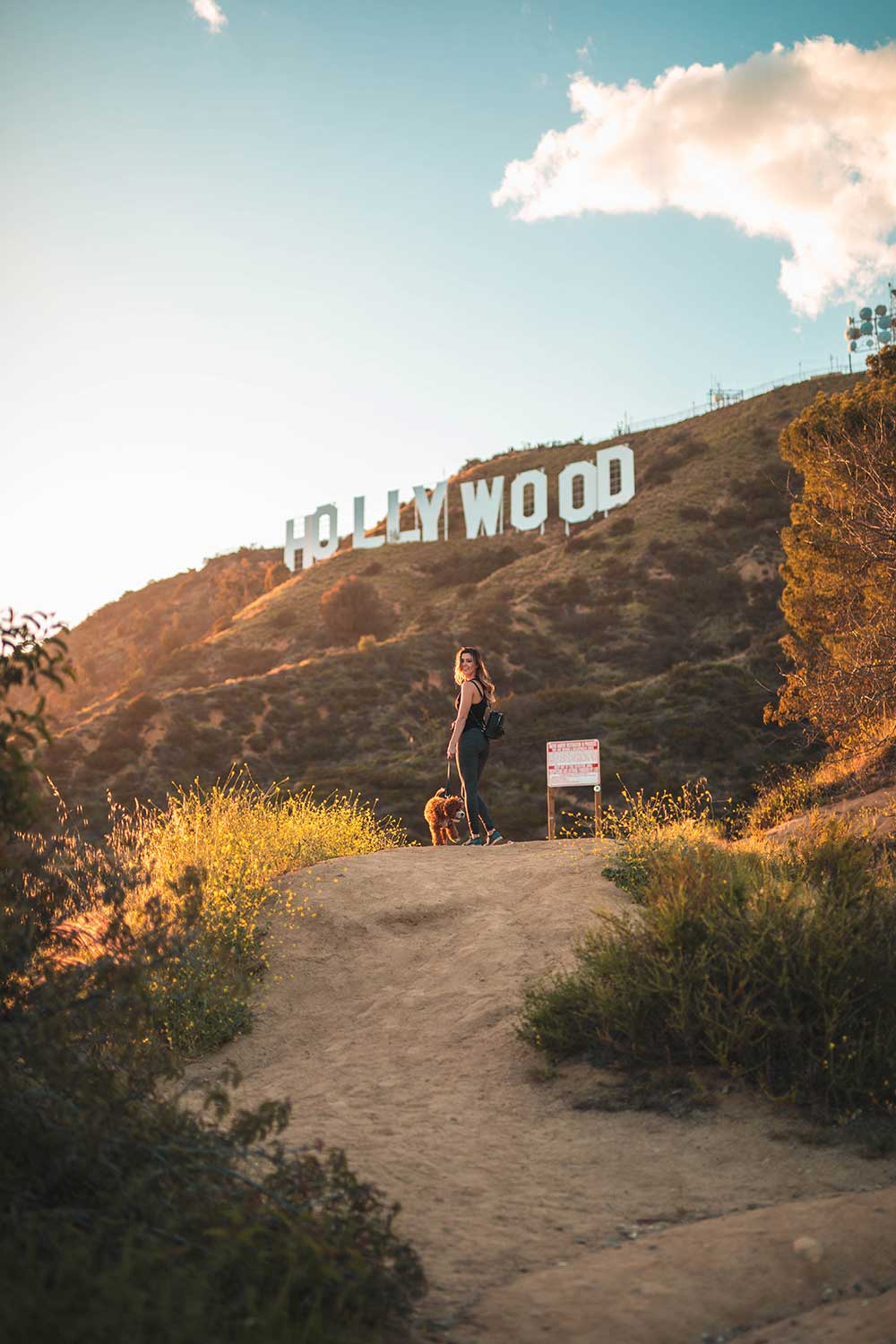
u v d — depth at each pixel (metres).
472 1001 6.95
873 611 22.05
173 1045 6.41
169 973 6.46
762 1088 5.25
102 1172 3.27
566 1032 6.04
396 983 7.58
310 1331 2.66
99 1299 2.34
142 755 48.47
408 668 57.97
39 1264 2.56
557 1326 3.12
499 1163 4.71
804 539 26.11
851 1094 5.03
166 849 9.12
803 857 7.62
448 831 12.19
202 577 126.75
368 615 73.69
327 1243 3.13
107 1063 4.04
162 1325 2.30
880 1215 3.74
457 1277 3.55
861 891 6.51
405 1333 3.07
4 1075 3.45
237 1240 2.81
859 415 26.17
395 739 50.97
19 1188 3.15
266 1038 6.91
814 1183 4.30
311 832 11.34
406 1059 6.26
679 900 6.20
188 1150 3.41
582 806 39.38
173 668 71.06
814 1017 5.48
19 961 3.84
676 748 42.09
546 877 9.20
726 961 5.69
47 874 4.13
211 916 7.70
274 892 8.92
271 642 74.25
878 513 21.09
